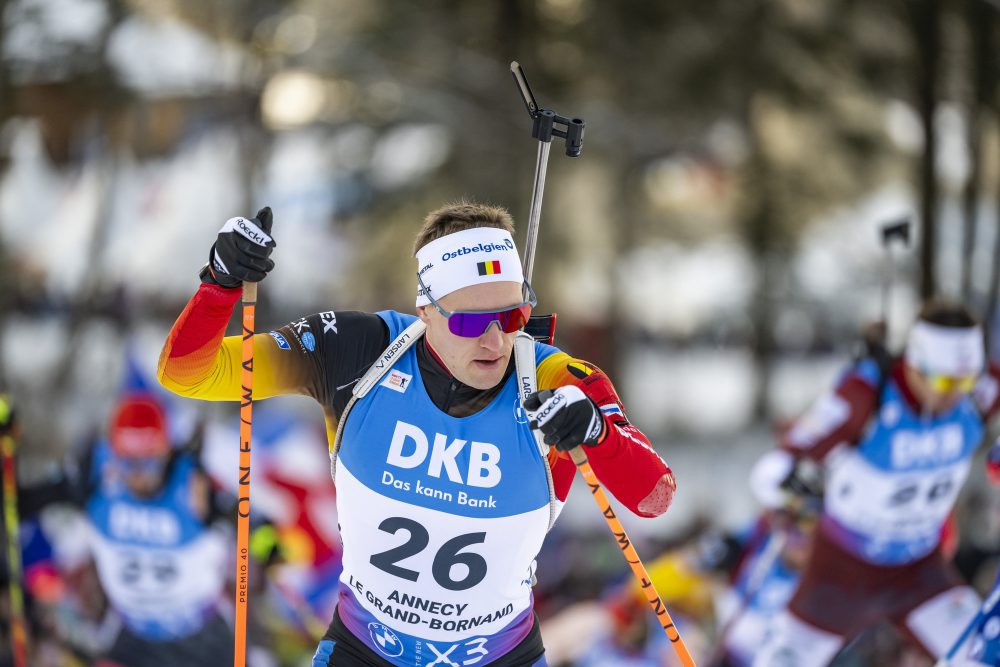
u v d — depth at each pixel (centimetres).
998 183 4012
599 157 5272
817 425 1677
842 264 6378
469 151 5166
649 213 6016
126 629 2073
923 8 3434
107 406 4634
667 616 1041
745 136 5234
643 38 5031
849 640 1775
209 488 2034
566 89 5156
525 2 4984
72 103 4247
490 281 946
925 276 3391
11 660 2183
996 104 3462
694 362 8500
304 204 5491
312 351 999
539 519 996
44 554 2256
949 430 1659
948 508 1727
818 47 4862
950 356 1562
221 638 2083
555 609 3123
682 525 3381
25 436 4353
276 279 5759
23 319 5709
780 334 7300
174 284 5588
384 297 5875
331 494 2914
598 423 925
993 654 1197
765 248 5675
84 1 4034
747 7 4922
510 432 970
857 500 1703
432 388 976
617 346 6244
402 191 5309
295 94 5109
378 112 5203
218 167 5166
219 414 3934
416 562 992
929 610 1720
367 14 4941
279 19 4553
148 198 5141
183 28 4466
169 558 2036
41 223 4888
